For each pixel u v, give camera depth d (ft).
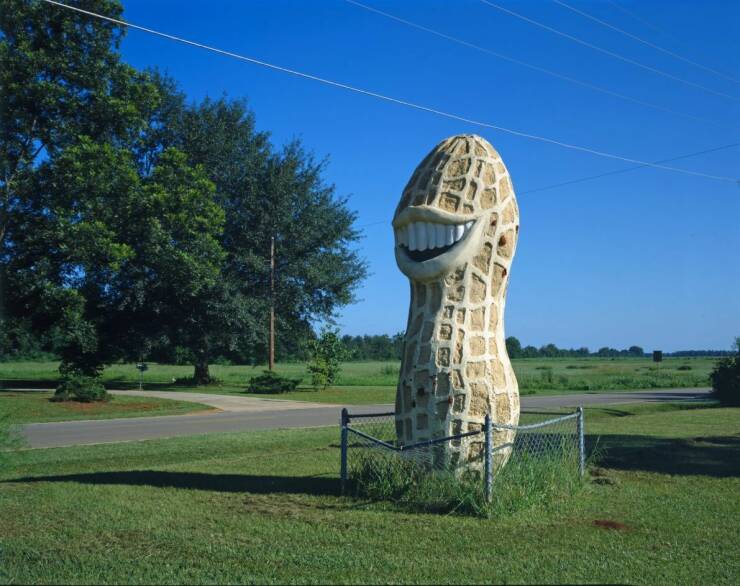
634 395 120.47
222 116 138.41
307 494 30.63
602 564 21.33
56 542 23.03
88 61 98.07
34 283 96.84
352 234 145.38
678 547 23.36
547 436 38.65
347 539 23.43
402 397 30.83
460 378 29.48
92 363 107.45
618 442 51.21
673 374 202.80
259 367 288.10
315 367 129.49
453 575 20.06
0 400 85.76
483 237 30.71
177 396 108.68
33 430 61.77
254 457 42.39
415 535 23.93
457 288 30.42
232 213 133.90
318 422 69.82
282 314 139.03
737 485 34.27
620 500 30.30
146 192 105.29
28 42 93.09
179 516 26.53
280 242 137.08
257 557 21.52
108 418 76.07
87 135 97.40
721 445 49.80
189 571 20.25
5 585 19.06
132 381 154.30
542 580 19.80
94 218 96.27
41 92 91.76
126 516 26.45
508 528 25.00
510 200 32.09
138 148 132.36
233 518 26.20
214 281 116.67
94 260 99.25
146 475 35.60
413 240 31.55
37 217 97.14
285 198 134.72
